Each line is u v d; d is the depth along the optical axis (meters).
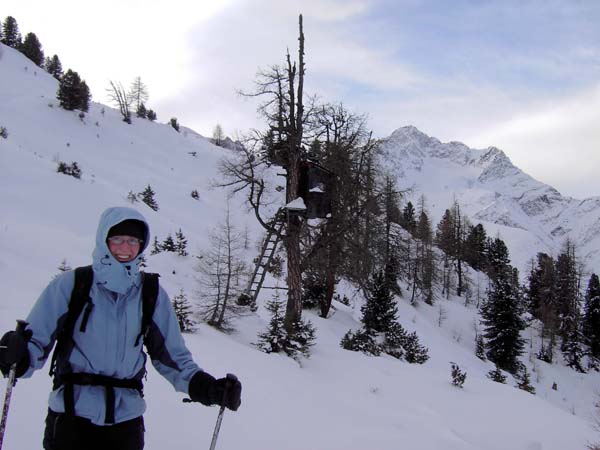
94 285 2.34
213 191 62.78
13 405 4.84
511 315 44.38
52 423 2.26
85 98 71.62
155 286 2.52
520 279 128.50
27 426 4.45
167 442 4.91
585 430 11.87
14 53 90.88
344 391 11.05
